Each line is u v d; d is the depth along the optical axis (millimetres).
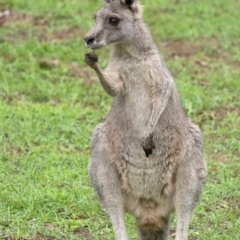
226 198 17328
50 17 29797
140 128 14320
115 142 14406
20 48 26109
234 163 19047
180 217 14383
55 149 19406
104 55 26500
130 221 16375
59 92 23281
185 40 28016
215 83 24203
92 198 16906
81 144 19938
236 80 24266
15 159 18812
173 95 14641
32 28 28578
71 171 17906
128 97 14422
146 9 30938
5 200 16500
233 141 20188
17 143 19766
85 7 30875
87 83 24266
